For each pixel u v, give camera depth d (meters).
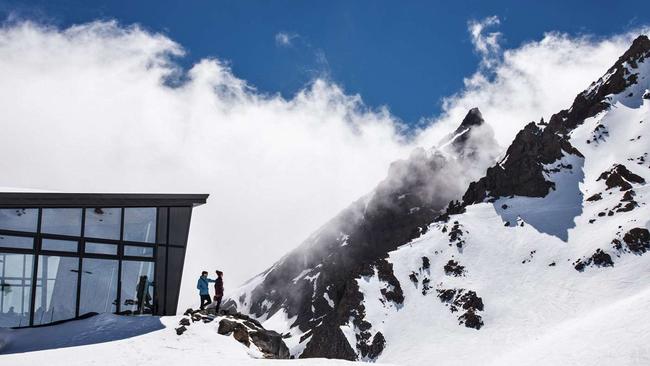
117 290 25.12
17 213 23.33
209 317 22.97
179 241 26.86
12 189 25.62
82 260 24.55
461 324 181.50
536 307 178.50
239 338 21.83
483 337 171.62
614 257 188.62
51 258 23.89
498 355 158.12
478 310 185.00
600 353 122.00
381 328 190.38
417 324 187.88
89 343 20.42
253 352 20.61
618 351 119.44
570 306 172.25
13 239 23.11
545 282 190.62
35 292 23.34
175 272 26.58
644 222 195.88
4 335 21.33
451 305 192.88
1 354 19.92
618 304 156.75
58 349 19.56
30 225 23.58
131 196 25.52
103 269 24.97
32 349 20.36
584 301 172.12
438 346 173.25
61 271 24.05
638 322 130.38
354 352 182.38
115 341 20.38
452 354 166.88
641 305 141.75
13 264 23.05
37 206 23.73
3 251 22.88
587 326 143.88
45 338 21.30
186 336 20.88
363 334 188.50
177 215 27.00
